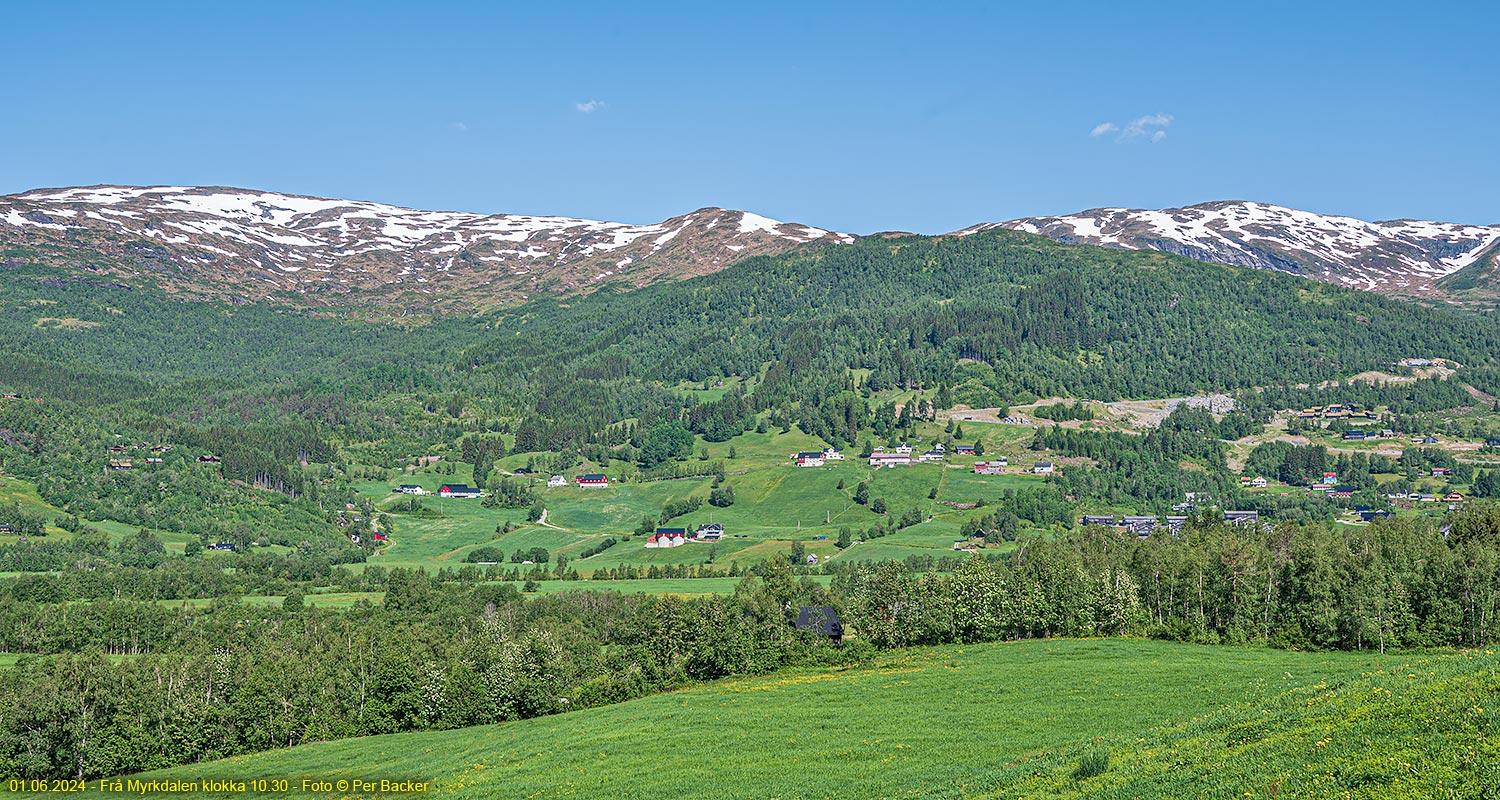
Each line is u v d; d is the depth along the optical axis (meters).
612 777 77.38
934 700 96.62
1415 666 61.19
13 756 112.38
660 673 128.62
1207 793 44.72
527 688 120.81
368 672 133.12
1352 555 141.88
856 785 66.12
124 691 119.12
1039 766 58.34
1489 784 38.00
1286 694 61.75
